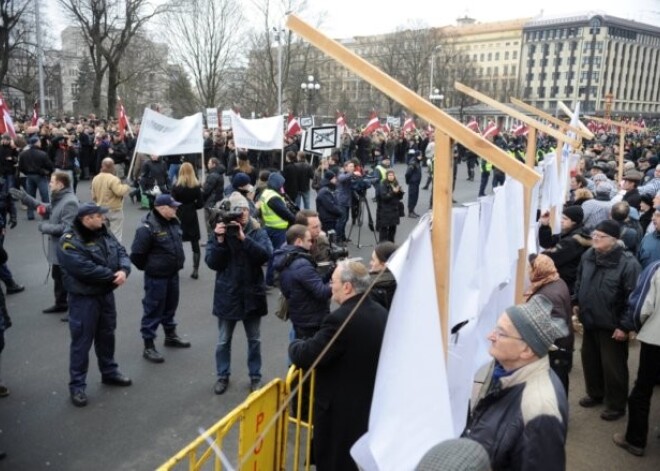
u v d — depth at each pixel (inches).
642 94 4530.0
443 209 97.6
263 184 379.6
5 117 510.0
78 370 189.9
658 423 187.0
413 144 1150.3
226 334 199.5
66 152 617.6
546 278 165.0
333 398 126.2
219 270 195.9
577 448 169.6
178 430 176.7
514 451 81.9
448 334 102.8
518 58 4264.3
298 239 181.5
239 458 114.5
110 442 169.0
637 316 162.6
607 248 181.8
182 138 454.3
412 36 2632.9
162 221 223.1
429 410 93.2
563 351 162.4
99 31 1461.6
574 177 388.2
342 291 126.9
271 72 1644.9
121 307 289.0
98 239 190.9
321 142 472.7
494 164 91.6
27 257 376.8
